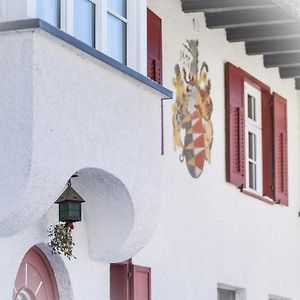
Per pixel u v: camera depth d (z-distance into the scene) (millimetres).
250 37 20406
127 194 13906
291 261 22984
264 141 22203
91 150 13039
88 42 13711
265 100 22312
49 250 13914
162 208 17703
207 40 19781
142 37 14758
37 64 12102
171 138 18125
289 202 23094
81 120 12859
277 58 22156
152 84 14281
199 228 18906
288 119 23422
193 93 19047
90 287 14586
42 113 12148
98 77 13227
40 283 14016
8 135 12094
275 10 19312
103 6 13898
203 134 19250
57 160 12375
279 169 22500
